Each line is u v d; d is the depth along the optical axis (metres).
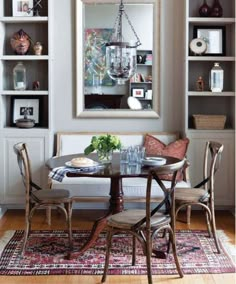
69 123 5.45
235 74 5.17
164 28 5.34
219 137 5.18
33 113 5.44
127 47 4.21
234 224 4.84
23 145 4.10
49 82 5.21
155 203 5.13
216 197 5.23
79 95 5.39
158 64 5.36
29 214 4.02
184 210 5.33
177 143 5.10
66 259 3.88
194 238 4.40
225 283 3.44
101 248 4.14
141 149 3.89
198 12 5.36
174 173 3.39
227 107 5.48
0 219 4.99
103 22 5.33
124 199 4.76
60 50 5.38
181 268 3.70
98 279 3.52
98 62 5.36
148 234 3.31
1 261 3.84
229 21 5.17
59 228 4.70
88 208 5.41
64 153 5.26
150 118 5.43
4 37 5.38
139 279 3.52
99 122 5.44
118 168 3.72
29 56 5.20
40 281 3.48
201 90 5.33
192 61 5.43
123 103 5.41
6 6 5.35
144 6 5.31
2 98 5.25
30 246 4.18
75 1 5.30
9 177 5.22
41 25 5.41
